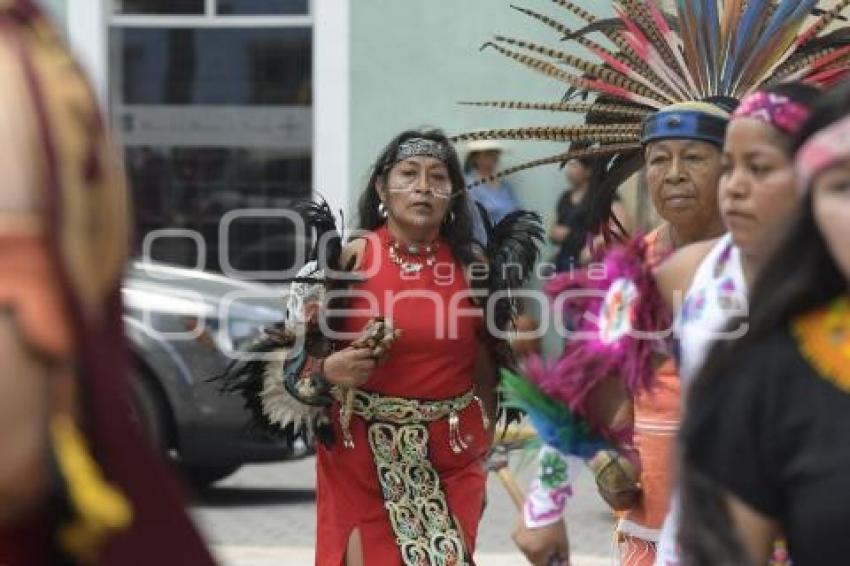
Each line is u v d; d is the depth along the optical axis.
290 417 12.23
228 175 32.28
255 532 20.22
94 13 31.91
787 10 10.72
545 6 30.59
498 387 12.03
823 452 5.77
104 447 4.68
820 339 5.89
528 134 11.40
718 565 5.84
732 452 5.94
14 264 4.48
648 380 8.09
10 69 4.57
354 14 31.48
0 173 4.48
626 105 11.14
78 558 4.79
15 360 4.48
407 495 11.99
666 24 10.98
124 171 5.14
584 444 8.43
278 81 32.12
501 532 20.34
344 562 12.06
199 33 32.28
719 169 9.82
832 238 5.77
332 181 31.70
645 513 9.67
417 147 12.19
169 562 4.82
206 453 20.97
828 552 5.73
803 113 7.54
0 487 4.56
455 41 31.12
